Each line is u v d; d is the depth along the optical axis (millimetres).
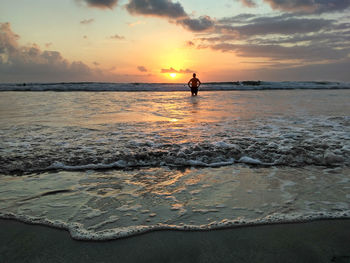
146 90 27141
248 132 5738
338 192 2877
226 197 2770
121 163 3793
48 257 1807
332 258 1785
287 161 3920
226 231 2127
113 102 13164
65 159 3846
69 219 2311
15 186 3027
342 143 4699
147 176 3402
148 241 1994
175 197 2775
